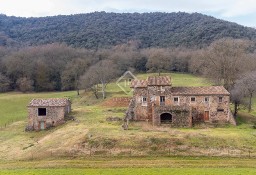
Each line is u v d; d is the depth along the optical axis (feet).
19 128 238.27
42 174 130.72
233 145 165.99
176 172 130.21
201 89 219.82
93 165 148.77
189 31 636.48
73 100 346.13
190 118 205.26
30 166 151.84
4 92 424.87
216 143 168.04
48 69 439.63
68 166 148.87
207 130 192.54
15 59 443.32
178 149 164.96
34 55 476.13
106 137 176.86
